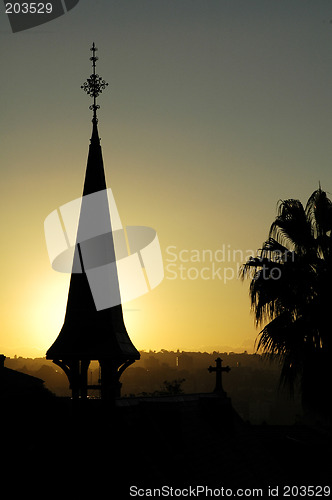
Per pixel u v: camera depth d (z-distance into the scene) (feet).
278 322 80.48
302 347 78.84
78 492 63.93
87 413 70.13
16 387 71.36
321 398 77.46
